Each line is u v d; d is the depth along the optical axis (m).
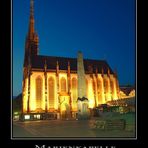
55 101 110.31
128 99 76.62
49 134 47.44
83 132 45.25
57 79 113.31
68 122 74.00
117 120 45.66
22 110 102.88
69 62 117.69
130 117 47.16
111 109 74.62
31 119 100.56
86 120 79.94
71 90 114.00
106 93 116.25
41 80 110.75
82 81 84.38
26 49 114.31
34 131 50.38
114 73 115.12
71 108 111.06
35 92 108.44
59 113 108.06
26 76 109.31
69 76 115.19
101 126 46.09
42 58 115.00
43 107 107.62
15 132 49.75
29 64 111.19
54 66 114.62
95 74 116.81
